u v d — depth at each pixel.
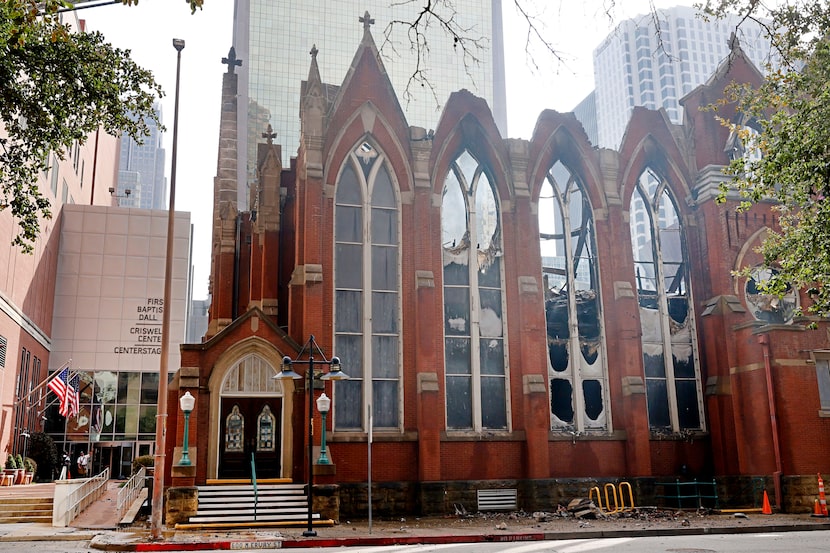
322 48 123.44
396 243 32.25
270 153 35.25
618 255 34.50
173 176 23.75
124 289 63.72
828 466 30.27
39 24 18.31
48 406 56.22
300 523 25.19
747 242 35.31
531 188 34.38
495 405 32.06
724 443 33.31
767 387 31.06
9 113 19.12
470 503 30.33
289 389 28.95
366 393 30.33
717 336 34.22
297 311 30.58
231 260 39.31
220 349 28.69
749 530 23.77
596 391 33.59
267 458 30.02
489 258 33.53
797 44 20.48
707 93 36.59
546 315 34.47
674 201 36.94
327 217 31.28
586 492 31.55
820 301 20.97
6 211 43.16
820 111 20.02
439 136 33.56
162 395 21.83
